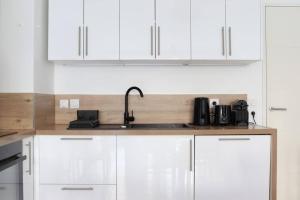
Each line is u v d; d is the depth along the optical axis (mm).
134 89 2740
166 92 2766
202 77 2775
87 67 2752
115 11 2414
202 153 2172
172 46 2414
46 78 2521
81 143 2174
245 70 2795
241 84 2789
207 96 2768
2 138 1721
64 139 2172
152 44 2410
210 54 2416
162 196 2172
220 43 2420
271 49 2846
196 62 2623
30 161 2078
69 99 2742
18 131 2033
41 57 2395
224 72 2781
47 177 2174
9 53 2221
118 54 2412
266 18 2852
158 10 2412
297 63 2857
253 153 2184
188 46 2414
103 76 2754
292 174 2873
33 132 2121
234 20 2428
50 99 2623
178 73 2768
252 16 2434
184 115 2754
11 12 2219
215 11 2420
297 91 2855
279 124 2848
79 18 2414
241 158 2180
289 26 2857
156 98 2754
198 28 2416
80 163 2176
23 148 1959
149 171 2174
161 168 2172
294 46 2859
